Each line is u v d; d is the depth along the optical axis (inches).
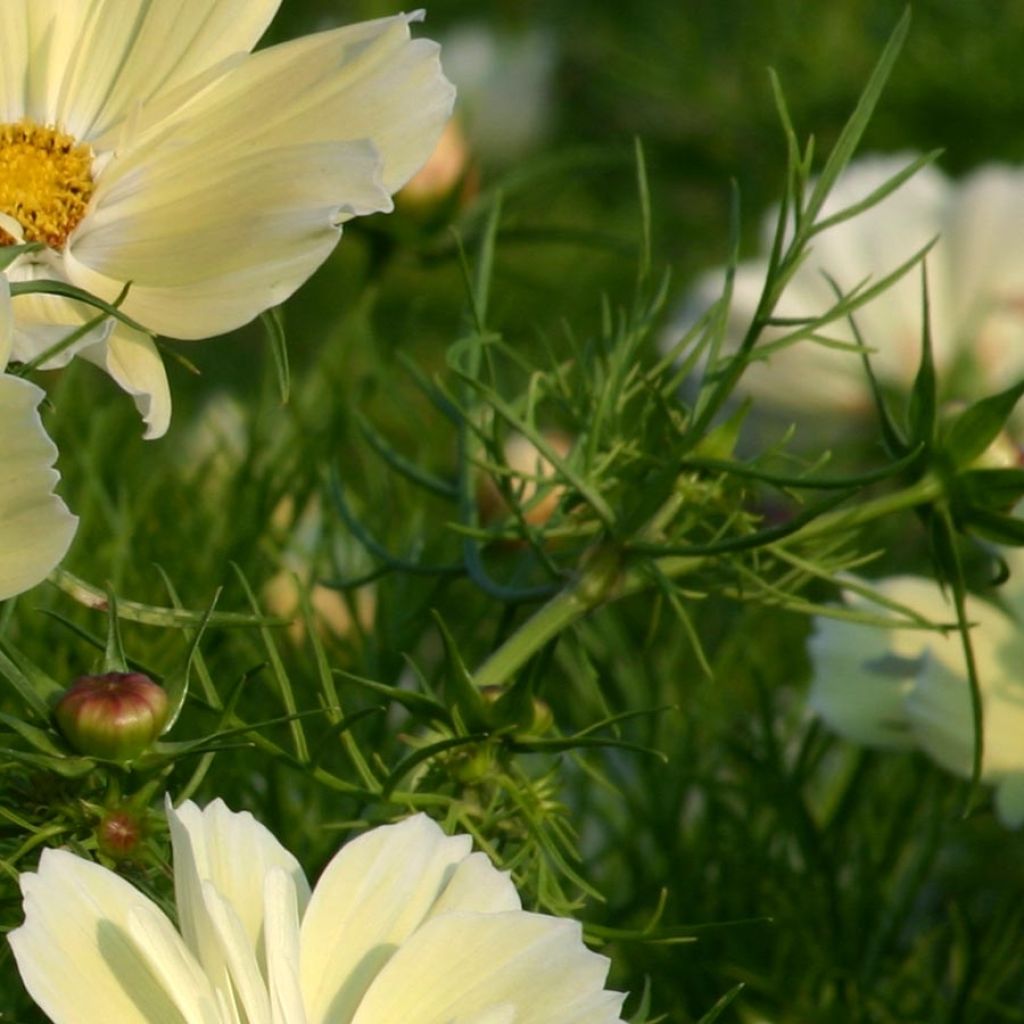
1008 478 29.2
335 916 26.7
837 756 35.5
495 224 31.8
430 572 30.8
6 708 30.1
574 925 26.6
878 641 31.8
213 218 27.5
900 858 33.7
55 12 28.5
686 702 34.7
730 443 29.7
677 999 32.4
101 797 27.4
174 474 34.1
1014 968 32.2
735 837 33.2
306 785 31.0
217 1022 25.9
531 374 31.1
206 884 25.9
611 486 30.5
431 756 28.5
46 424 33.9
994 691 31.2
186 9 28.4
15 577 26.3
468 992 26.5
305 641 32.3
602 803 33.8
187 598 32.5
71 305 27.7
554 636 29.3
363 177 27.3
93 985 26.1
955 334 37.7
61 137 28.2
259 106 27.9
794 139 29.2
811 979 32.8
